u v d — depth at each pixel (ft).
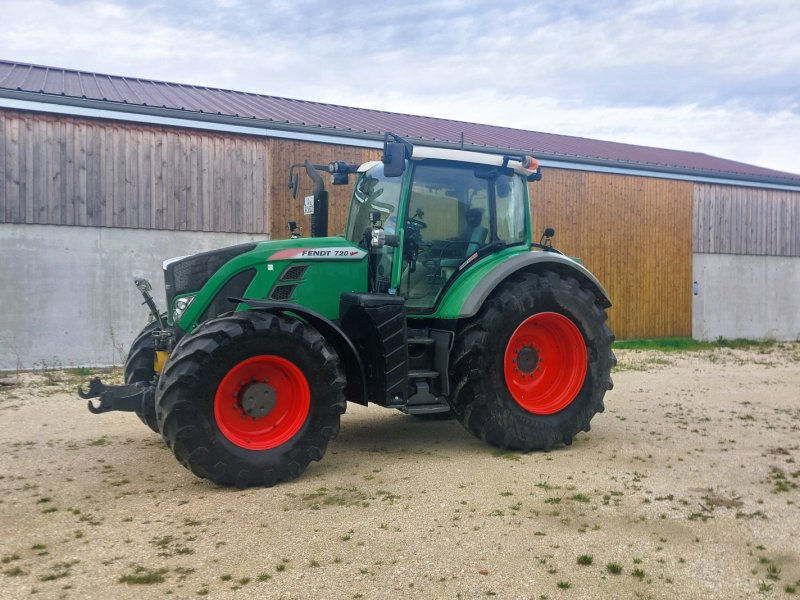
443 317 17.37
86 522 12.49
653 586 10.11
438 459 16.85
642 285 47.67
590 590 9.96
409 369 17.44
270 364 14.94
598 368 18.54
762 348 46.39
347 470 15.84
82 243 31.96
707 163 57.06
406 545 11.41
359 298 16.06
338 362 15.44
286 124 35.37
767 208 53.42
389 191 18.13
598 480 15.03
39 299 31.27
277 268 16.40
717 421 21.38
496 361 17.24
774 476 15.35
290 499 13.74
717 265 51.19
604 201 45.75
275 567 10.59
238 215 34.94
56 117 31.30
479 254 18.47
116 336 32.78
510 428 17.26
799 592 9.96
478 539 11.69
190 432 13.88
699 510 13.19
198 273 16.22
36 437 18.95
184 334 16.05
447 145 39.27
